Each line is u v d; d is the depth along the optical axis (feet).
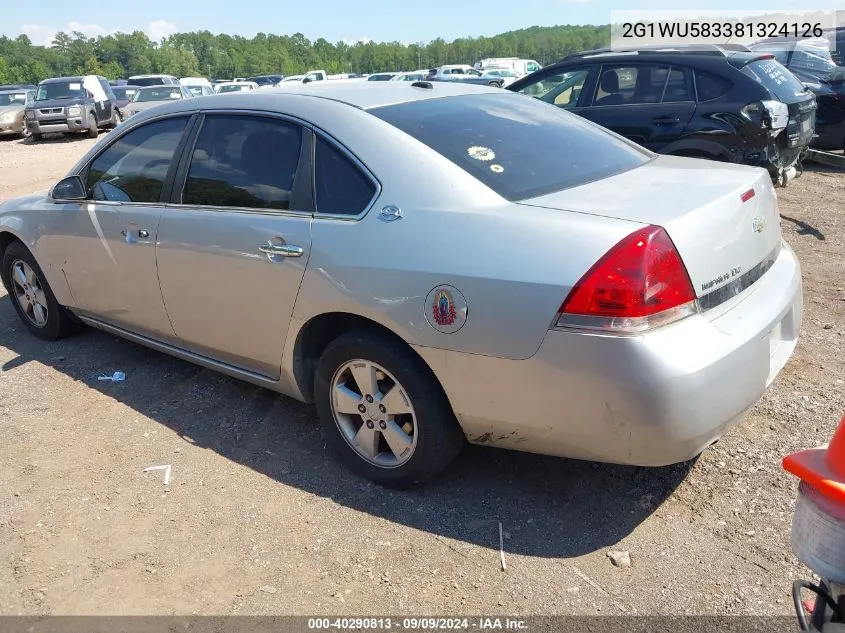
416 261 9.06
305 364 11.09
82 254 14.07
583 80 26.22
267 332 11.03
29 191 38.29
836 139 35.35
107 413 12.87
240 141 11.55
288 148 10.89
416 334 9.09
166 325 12.89
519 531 9.35
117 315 14.01
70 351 15.74
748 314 8.85
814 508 5.27
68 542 9.50
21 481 10.87
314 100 11.03
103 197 13.69
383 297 9.32
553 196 9.27
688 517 9.41
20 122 70.79
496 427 9.01
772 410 11.82
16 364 15.17
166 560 9.11
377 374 9.93
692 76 24.02
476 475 10.56
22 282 16.38
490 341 8.52
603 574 8.54
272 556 9.11
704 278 8.35
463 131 10.54
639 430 7.98
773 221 10.19
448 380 9.03
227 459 11.30
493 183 9.43
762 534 9.02
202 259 11.59
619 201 8.91
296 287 10.30
